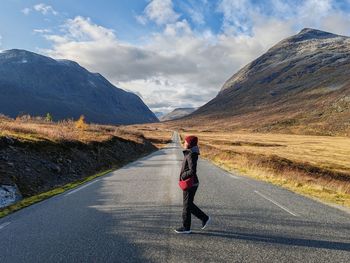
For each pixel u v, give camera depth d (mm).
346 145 87688
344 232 8102
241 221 8797
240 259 6059
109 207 10062
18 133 20375
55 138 21250
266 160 34469
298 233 7867
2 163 13539
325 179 28141
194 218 9039
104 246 6570
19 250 6316
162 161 28391
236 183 16547
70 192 12578
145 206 10266
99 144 26875
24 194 12039
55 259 5887
